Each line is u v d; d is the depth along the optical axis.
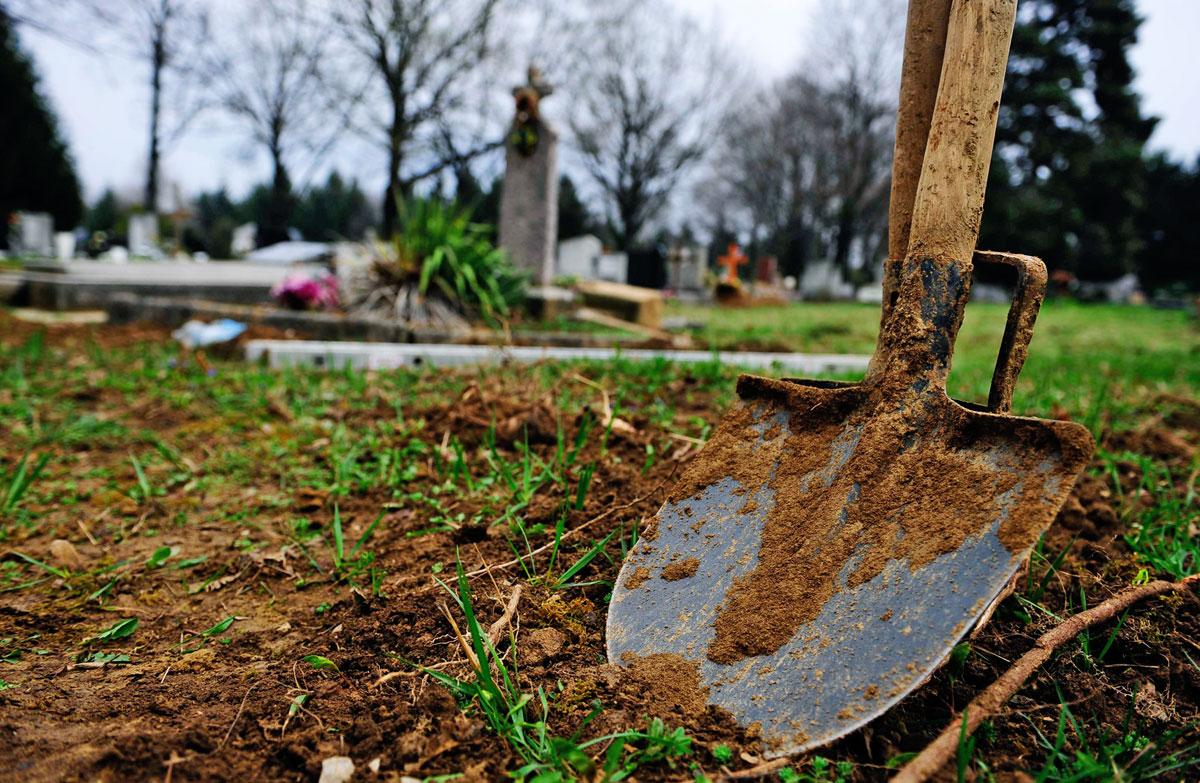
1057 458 1.43
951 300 1.71
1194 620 1.78
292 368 5.69
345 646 1.79
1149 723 1.48
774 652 1.48
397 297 8.02
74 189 32.62
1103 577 2.03
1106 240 38.59
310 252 26.92
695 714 1.43
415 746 1.35
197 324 7.62
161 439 3.91
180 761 1.33
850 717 1.32
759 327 11.82
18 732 1.41
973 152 1.71
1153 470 3.00
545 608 1.85
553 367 4.95
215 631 1.93
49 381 5.41
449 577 2.06
